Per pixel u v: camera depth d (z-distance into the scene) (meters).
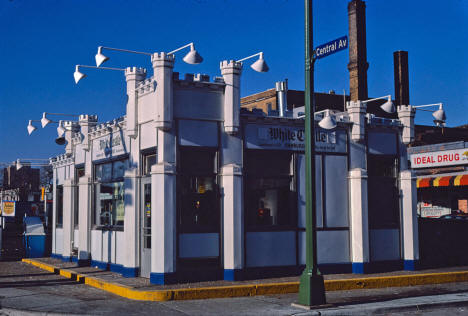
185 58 12.40
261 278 14.34
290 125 15.23
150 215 14.38
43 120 18.89
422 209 34.66
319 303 10.94
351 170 15.83
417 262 16.20
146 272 14.33
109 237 16.58
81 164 19.44
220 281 13.68
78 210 19.92
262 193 14.77
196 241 13.73
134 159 14.85
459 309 11.37
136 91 14.78
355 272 15.41
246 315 10.23
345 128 15.95
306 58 11.30
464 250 17.89
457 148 31.89
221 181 14.11
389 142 16.59
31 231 21.88
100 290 13.49
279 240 14.72
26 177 78.06
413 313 10.95
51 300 11.94
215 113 14.23
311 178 11.14
